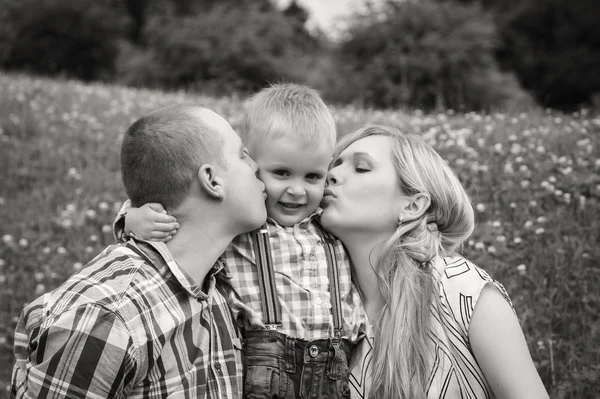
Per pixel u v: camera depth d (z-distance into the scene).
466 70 14.82
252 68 18.14
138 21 31.92
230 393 2.05
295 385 2.18
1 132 6.29
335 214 2.40
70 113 7.10
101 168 5.46
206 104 7.72
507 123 5.69
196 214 2.09
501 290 2.29
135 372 1.89
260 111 2.36
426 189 2.44
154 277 2.02
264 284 2.22
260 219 2.15
